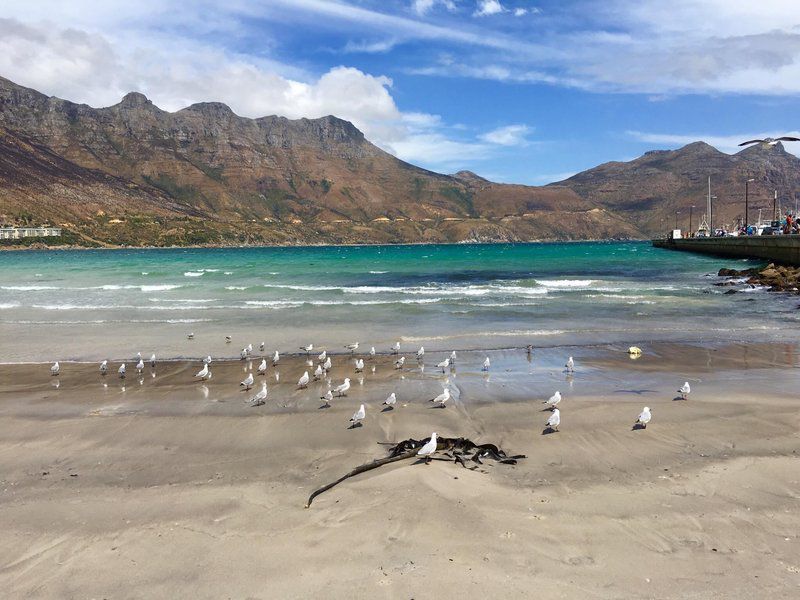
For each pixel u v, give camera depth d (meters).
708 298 34.75
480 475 9.90
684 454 10.91
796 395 14.71
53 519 8.52
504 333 23.89
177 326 25.98
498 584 6.73
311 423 12.89
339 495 9.12
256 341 22.69
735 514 8.48
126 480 9.95
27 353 20.64
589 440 11.71
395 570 7.04
